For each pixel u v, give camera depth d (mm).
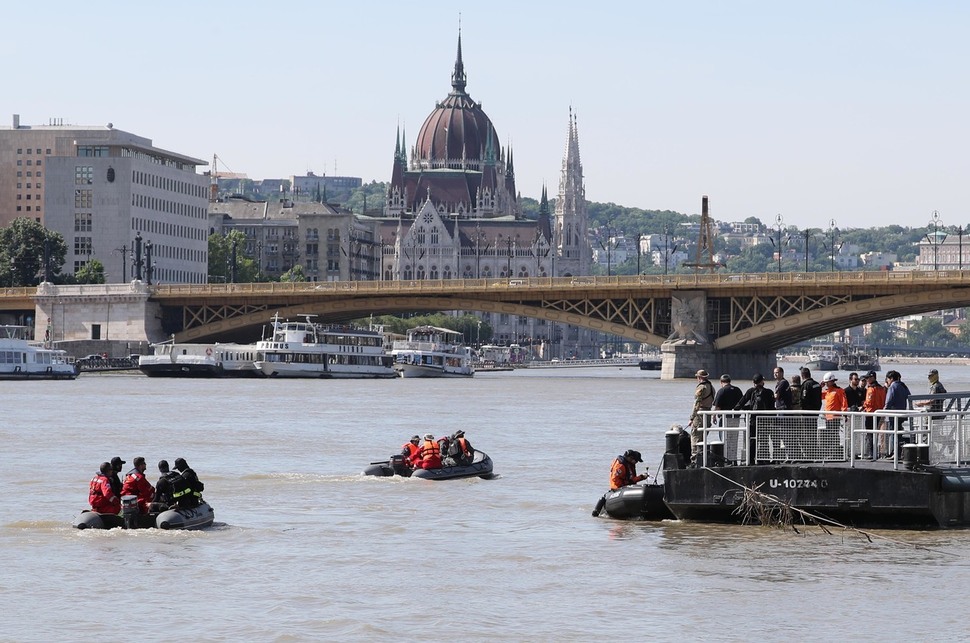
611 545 122438
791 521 123625
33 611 99938
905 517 121438
